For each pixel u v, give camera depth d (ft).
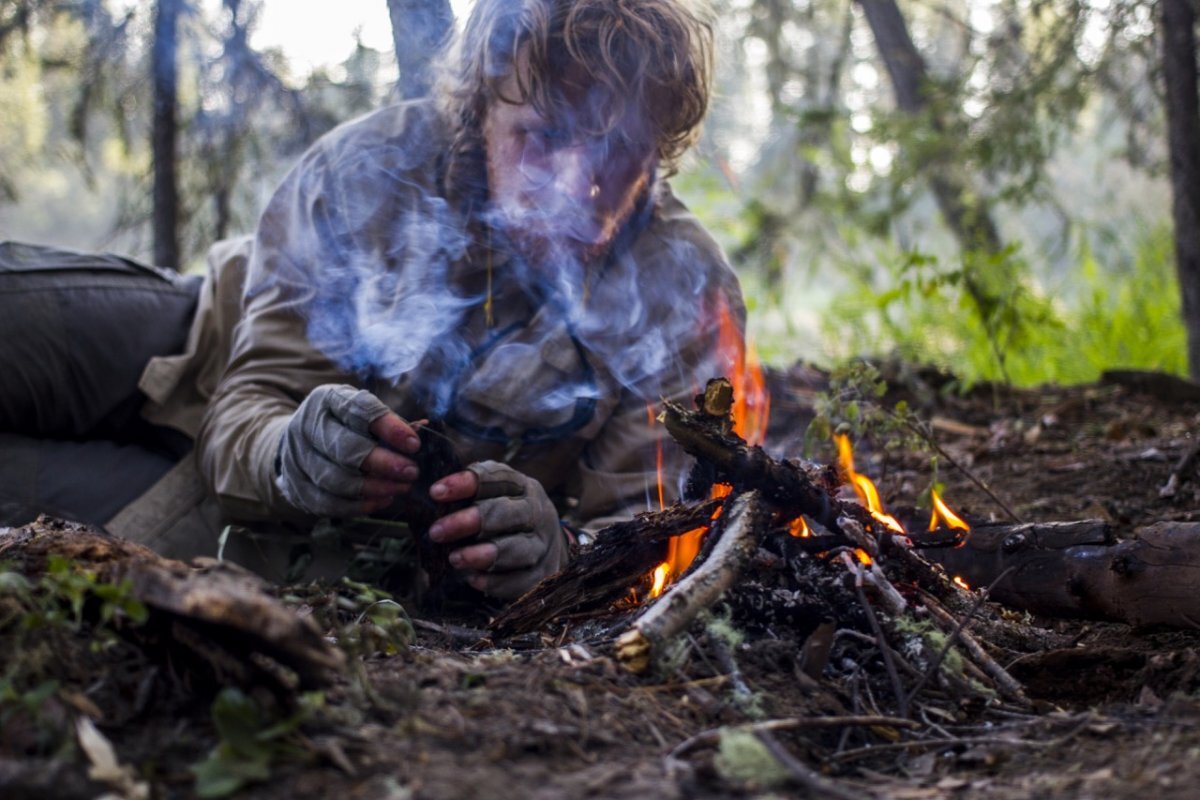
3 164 16.34
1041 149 19.31
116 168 18.13
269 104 14.69
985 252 19.04
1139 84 19.06
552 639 7.22
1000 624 7.23
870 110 20.62
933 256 15.20
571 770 4.96
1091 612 7.45
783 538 6.94
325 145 9.52
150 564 5.41
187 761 4.82
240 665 5.00
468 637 7.48
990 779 5.33
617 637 6.72
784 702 5.98
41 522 7.03
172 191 14.93
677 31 8.20
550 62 7.77
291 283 9.48
